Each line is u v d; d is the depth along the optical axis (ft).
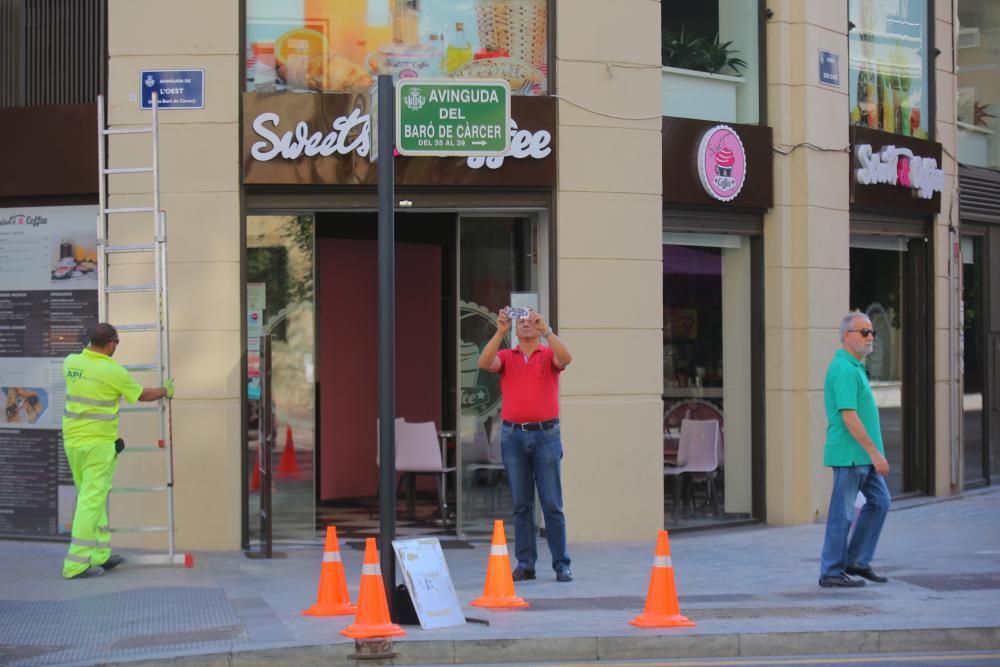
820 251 73.77
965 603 48.01
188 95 61.46
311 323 63.82
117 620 45.14
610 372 64.69
